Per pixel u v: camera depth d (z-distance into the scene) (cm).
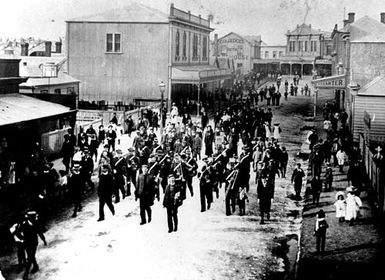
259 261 1371
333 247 1462
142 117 3844
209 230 1639
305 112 4950
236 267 1327
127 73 5181
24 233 1253
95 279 1235
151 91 5159
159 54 5106
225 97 5741
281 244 1513
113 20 5141
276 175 2561
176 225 1622
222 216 1809
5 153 1984
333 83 4200
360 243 1491
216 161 2153
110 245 1476
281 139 3572
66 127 2994
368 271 1267
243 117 3569
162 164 1995
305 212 1870
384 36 3928
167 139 2778
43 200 1678
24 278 1235
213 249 1460
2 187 1847
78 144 2784
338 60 5003
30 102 2611
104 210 1847
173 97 5206
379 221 1723
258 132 3250
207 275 1273
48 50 6019
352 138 3033
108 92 5231
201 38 6275
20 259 1285
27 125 2334
